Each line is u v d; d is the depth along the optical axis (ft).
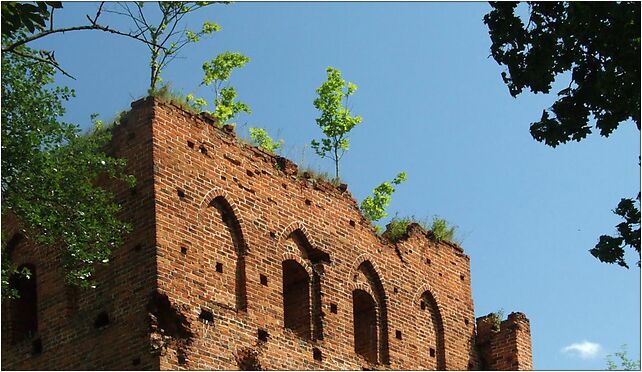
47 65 95.09
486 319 124.77
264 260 103.96
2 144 91.97
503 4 76.95
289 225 107.86
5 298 101.60
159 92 101.45
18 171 92.99
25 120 94.02
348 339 109.29
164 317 94.79
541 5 76.59
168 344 93.76
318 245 109.91
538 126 78.38
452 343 120.47
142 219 96.94
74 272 93.71
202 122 103.35
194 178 100.63
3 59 94.17
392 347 113.39
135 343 94.17
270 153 109.09
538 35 76.69
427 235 123.34
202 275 98.27
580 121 77.51
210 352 96.22
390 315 114.62
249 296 101.09
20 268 105.09
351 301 111.24
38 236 94.89
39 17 83.25
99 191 95.04
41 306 101.60
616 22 74.74
